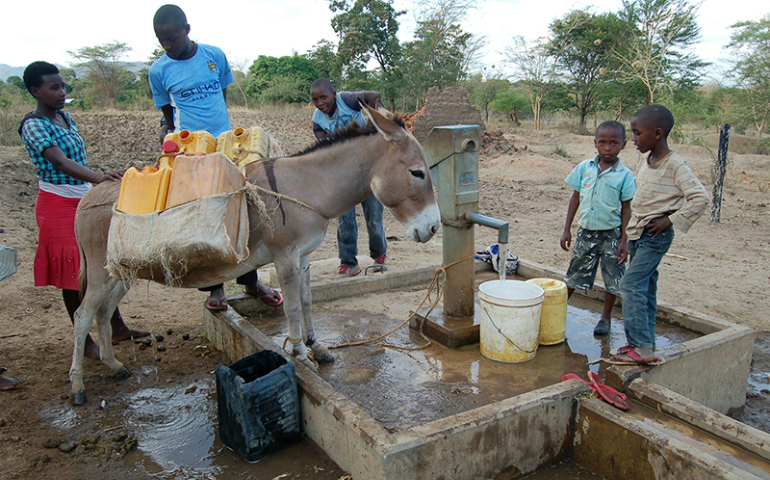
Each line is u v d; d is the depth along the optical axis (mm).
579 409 2967
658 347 3877
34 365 4043
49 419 3334
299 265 3434
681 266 7164
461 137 3842
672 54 33000
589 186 4152
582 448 2973
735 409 3783
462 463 2641
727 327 3914
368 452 2521
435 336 4113
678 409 2926
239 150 3484
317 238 3477
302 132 21250
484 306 3760
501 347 3715
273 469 2863
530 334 3701
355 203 3543
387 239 8461
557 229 9453
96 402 3549
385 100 30672
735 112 27562
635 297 3342
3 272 3195
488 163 17828
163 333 4734
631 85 31984
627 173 4035
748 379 4000
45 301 5316
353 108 4996
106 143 16859
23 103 25156
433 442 2520
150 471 2855
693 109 30859
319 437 2992
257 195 3172
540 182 14711
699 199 3059
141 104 31547
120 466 2893
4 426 3234
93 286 3445
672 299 5840
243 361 3238
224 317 4199
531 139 28156
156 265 3064
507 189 13453
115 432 3166
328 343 4109
